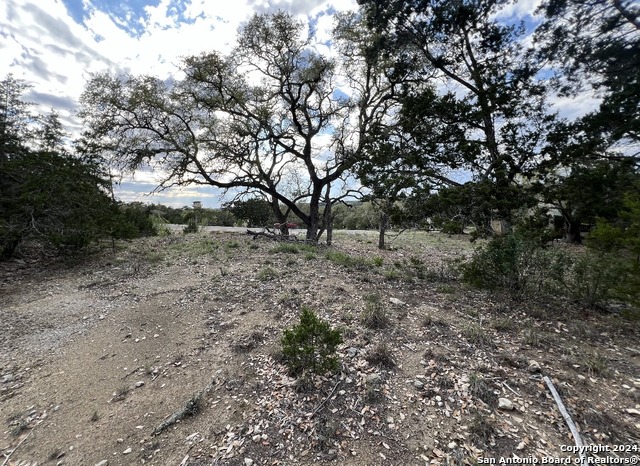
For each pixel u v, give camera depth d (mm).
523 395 3215
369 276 7875
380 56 12953
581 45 8133
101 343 4969
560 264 5695
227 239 15516
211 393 3545
